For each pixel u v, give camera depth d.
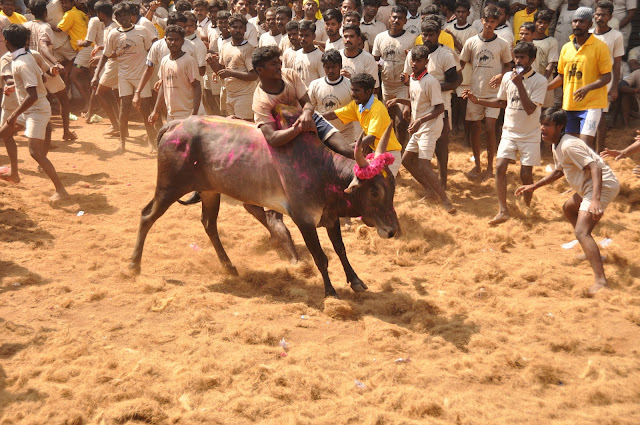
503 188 8.80
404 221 8.81
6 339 5.71
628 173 10.42
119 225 8.69
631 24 13.98
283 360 5.47
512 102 8.88
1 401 4.83
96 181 10.41
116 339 5.80
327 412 4.78
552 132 7.00
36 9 13.30
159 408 4.73
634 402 4.98
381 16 12.53
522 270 7.30
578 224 6.98
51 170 9.35
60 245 7.93
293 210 6.37
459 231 8.56
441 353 5.69
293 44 10.86
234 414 4.74
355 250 8.07
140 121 14.50
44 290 6.64
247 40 11.19
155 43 10.97
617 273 7.30
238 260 7.70
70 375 5.16
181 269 7.33
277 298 6.74
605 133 10.92
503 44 10.49
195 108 9.76
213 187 6.75
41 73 9.20
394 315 6.41
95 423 4.62
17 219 8.56
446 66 9.57
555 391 5.16
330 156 6.29
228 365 5.32
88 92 14.98
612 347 5.76
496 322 6.20
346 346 5.76
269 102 6.23
